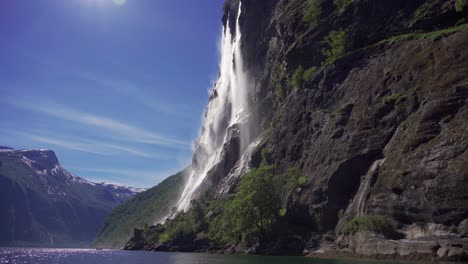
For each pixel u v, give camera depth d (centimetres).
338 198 5922
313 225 6209
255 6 13225
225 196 10188
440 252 4153
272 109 10681
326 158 6388
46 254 12562
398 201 4891
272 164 8288
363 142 5847
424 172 4691
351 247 5281
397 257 4547
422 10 6631
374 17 7225
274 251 6425
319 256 5612
